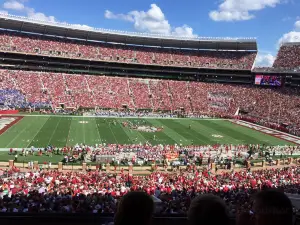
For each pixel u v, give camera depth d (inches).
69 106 3678.6
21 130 2442.2
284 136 2876.5
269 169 1699.1
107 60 4564.5
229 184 1173.7
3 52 4047.7
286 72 4197.8
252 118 3698.3
